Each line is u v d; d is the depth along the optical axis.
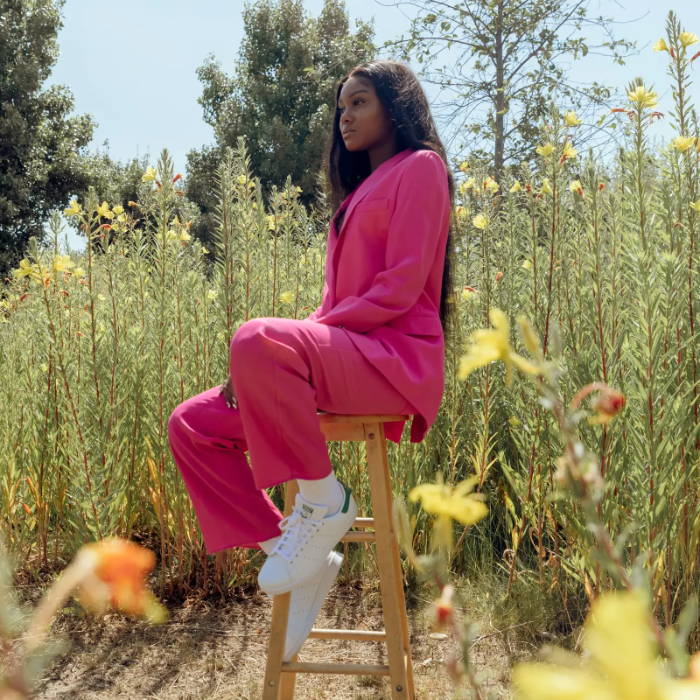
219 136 21.73
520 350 3.34
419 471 3.48
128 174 20.50
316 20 22.44
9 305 4.81
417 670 2.63
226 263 3.36
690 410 2.57
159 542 3.79
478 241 3.93
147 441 3.48
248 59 22.62
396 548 2.17
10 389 3.94
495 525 3.84
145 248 3.67
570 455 0.73
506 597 3.08
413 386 2.02
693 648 2.32
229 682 2.60
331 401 1.95
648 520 2.29
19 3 18.92
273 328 1.91
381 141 2.43
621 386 2.52
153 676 2.64
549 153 3.10
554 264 3.16
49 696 2.49
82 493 3.14
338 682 2.63
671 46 2.77
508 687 2.42
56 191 18.91
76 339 3.49
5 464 3.60
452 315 2.67
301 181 20.14
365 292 2.19
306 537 1.94
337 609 3.25
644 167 2.90
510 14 10.30
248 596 3.39
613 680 0.25
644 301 2.37
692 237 2.71
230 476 2.06
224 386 2.11
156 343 3.42
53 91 19.39
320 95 20.92
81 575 0.41
